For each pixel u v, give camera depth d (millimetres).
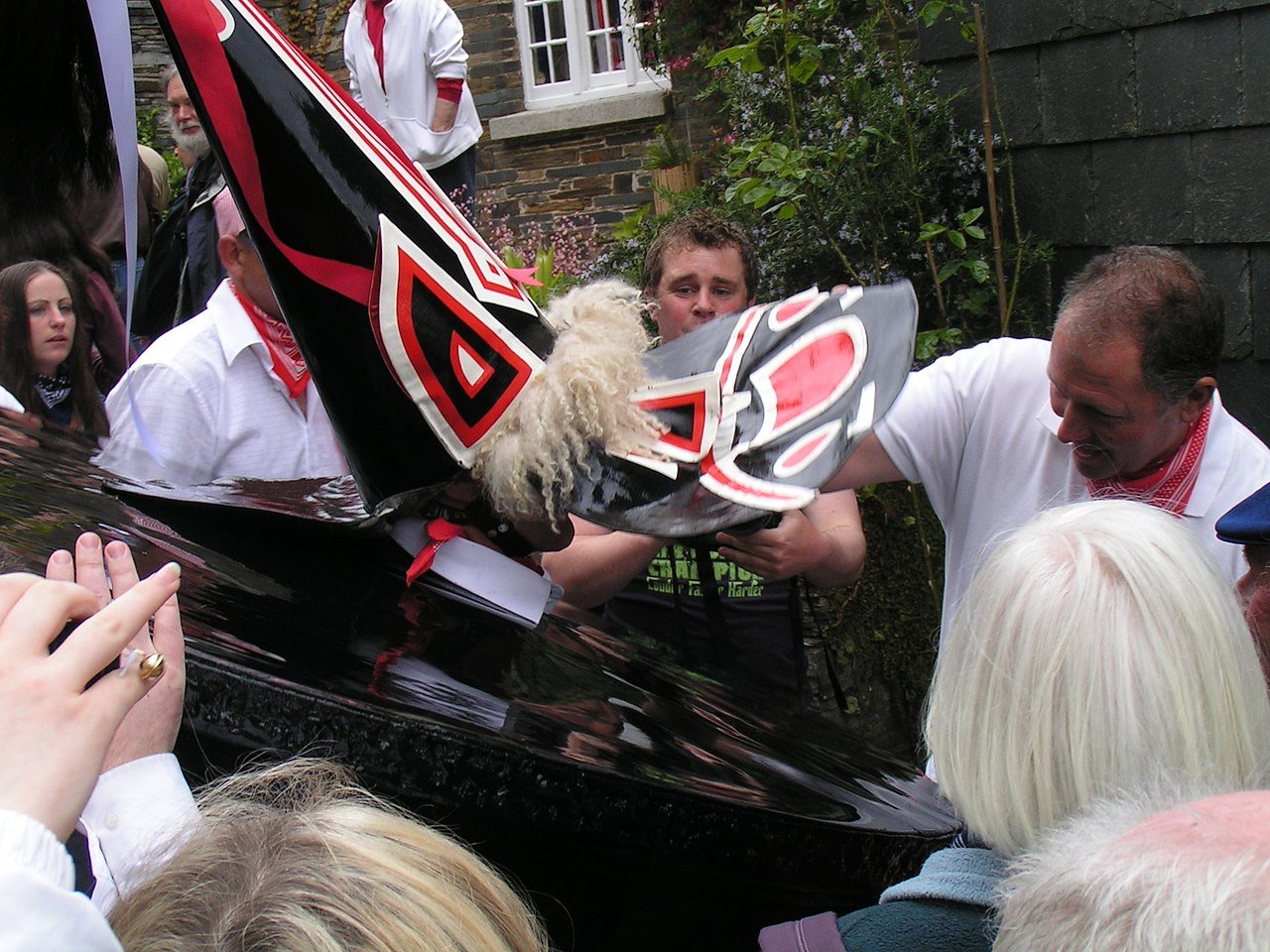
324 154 1508
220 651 1253
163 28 1453
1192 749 1160
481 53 7117
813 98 4438
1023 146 4000
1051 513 1335
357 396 1561
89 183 1876
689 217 2916
